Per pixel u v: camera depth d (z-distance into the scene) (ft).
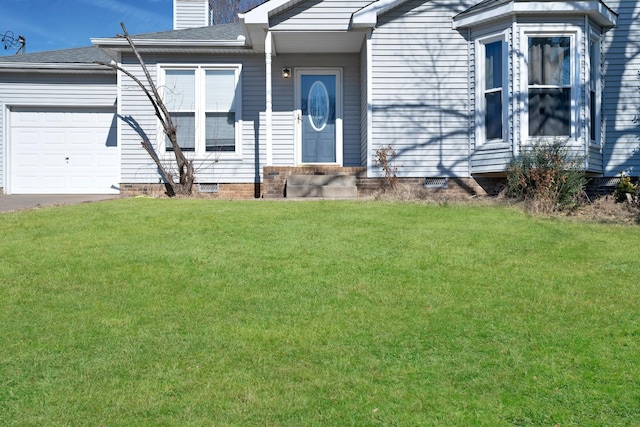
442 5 43.91
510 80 41.01
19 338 17.54
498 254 25.64
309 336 17.65
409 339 17.51
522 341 17.40
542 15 40.93
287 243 27.04
